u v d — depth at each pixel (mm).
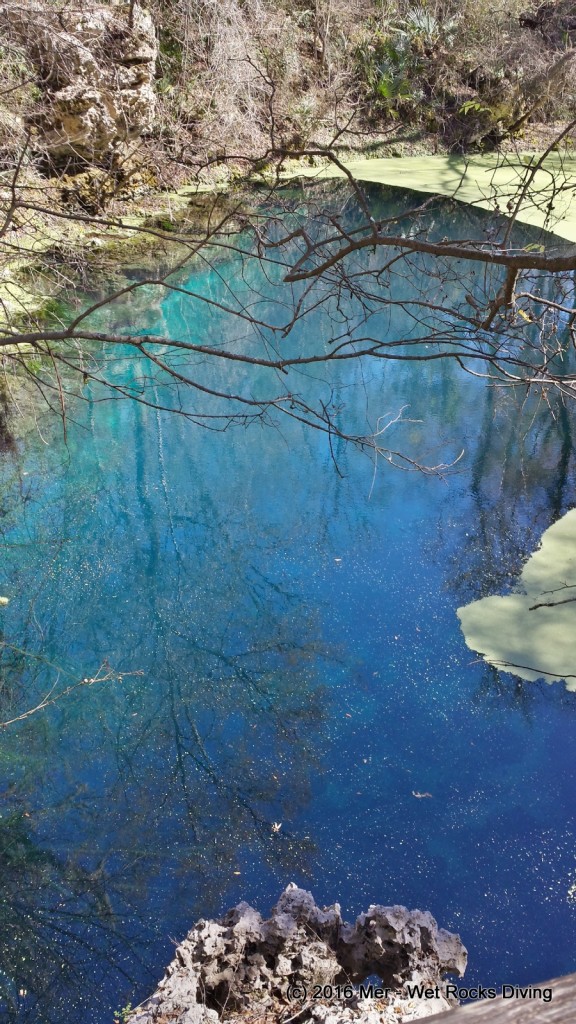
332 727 3914
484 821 3424
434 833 3387
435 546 5164
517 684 4105
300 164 11742
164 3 9328
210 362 7262
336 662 4293
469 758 3723
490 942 2955
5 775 3713
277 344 7590
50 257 6352
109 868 3281
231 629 4551
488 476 5844
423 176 11422
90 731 3916
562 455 6059
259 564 5035
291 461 6035
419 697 4059
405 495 5660
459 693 4074
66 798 3594
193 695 4129
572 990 553
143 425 6379
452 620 4551
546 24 11242
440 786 3598
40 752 3824
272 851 3332
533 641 4375
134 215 9180
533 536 5219
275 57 10016
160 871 3258
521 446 6125
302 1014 2340
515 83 10711
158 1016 2262
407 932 2480
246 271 8719
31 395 6488
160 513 5469
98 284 7949
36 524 5328
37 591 4832
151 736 3906
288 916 2510
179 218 9031
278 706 4031
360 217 9953
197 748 3832
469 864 3246
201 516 5469
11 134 6215
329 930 2525
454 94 12539
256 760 3756
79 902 3143
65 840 3395
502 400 6777
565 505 5523
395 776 3646
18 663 4328
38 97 8438
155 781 3670
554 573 4891
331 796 3568
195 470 5922
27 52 5746
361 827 3414
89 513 5445
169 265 8570
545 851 3287
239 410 6637
